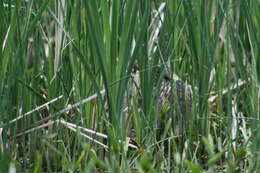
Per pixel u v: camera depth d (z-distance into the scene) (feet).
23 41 16.61
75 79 17.69
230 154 16.90
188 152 17.34
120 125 16.51
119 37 17.42
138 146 17.34
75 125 17.37
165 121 19.24
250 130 17.99
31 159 17.94
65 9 18.08
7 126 16.57
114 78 16.44
